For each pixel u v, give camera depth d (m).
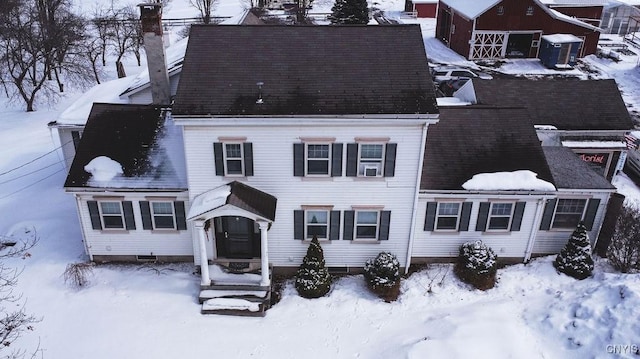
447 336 16.27
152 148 19.55
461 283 19.30
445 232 19.62
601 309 16.72
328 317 17.69
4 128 35.72
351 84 17.33
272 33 18.53
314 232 19.17
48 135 34.00
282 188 18.12
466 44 45.34
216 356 15.95
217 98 16.84
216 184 18.05
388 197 18.31
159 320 17.30
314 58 17.97
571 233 20.28
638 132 31.75
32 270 19.56
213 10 67.31
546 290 18.88
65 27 42.25
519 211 19.23
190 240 19.69
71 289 18.61
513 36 46.62
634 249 19.44
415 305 18.28
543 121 24.77
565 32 45.06
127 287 18.73
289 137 17.16
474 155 19.59
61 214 23.56
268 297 18.02
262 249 17.67
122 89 27.27
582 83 26.09
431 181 18.72
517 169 19.25
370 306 18.17
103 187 18.38
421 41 18.45
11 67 43.16
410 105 16.70
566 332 16.44
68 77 45.19
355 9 45.88
